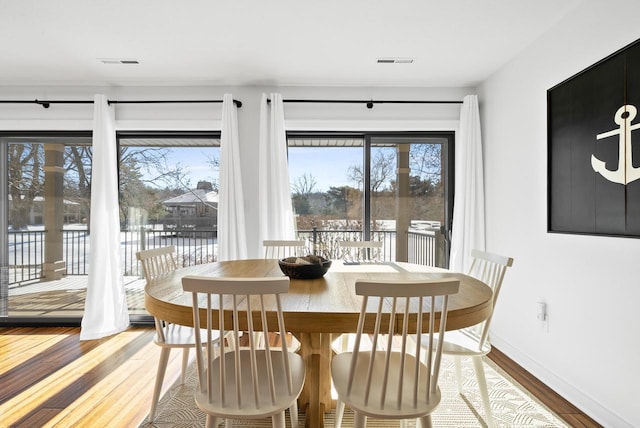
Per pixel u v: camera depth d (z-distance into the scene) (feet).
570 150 6.73
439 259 11.18
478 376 5.69
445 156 11.14
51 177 10.84
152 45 8.24
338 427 5.09
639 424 5.31
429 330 3.82
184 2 6.60
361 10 6.90
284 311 4.17
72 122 10.43
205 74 9.88
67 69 9.49
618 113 5.64
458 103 10.61
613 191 5.74
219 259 10.04
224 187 10.10
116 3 6.59
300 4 6.70
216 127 10.57
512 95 8.86
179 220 11.08
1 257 10.85
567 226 6.81
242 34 7.79
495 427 5.81
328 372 6.31
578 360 6.52
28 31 7.56
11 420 5.95
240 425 5.94
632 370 5.41
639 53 5.27
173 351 8.84
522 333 8.30
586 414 6.21
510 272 8.82
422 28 7.55
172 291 5.06
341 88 10.73
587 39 6.37
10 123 10.37
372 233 11.10
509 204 8.93
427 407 3.86
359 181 11.18
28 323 10.67
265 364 4.78
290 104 10.70
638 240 5.30
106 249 10.07
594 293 6.15
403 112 10.76
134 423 5.88
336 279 5.97
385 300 4.65
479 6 6.75
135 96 10.62
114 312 10.17
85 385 7.13
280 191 10.27
